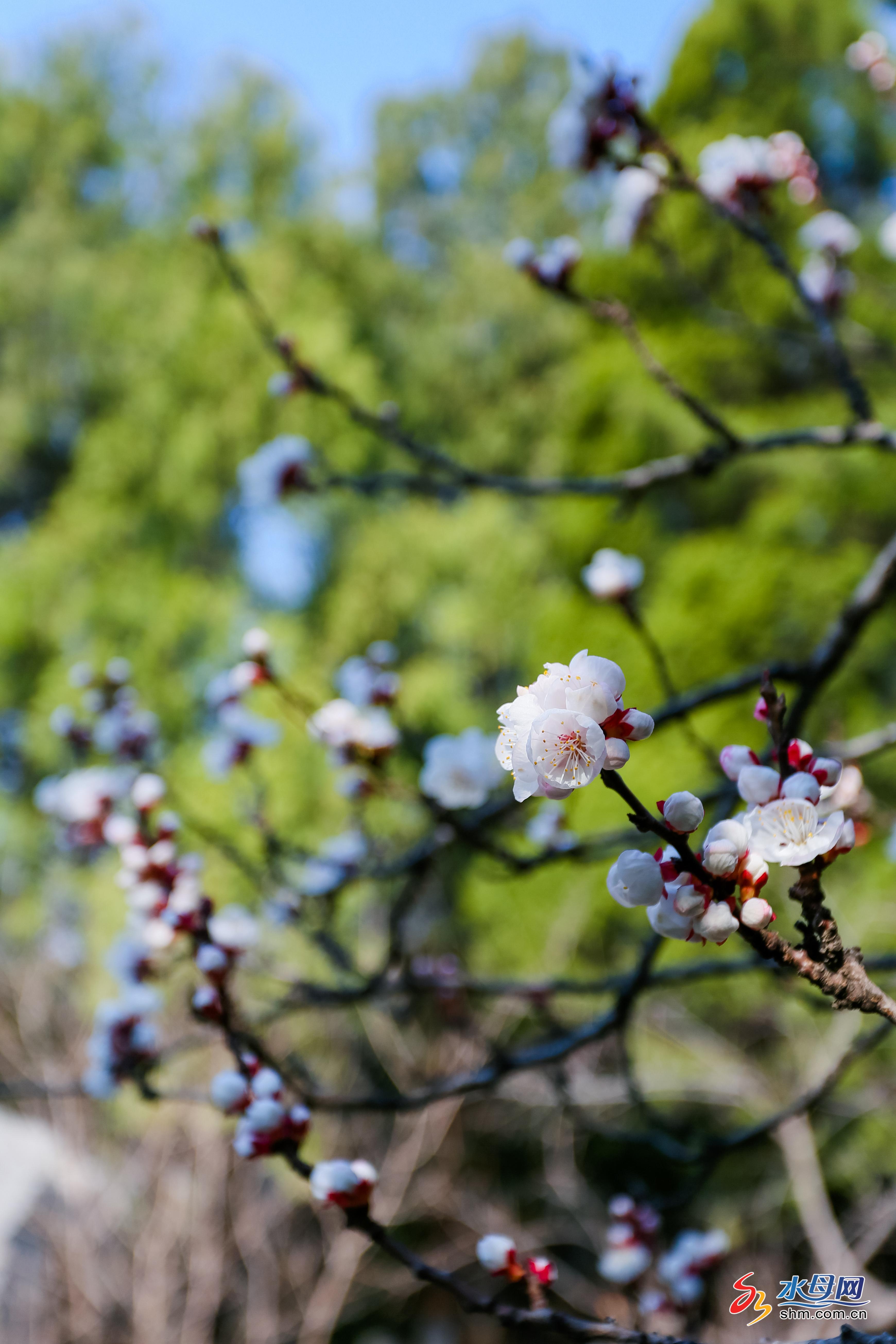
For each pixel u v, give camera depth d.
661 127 8.77
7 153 14.72
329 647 9.74
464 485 2.55
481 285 14.20
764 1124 2.19
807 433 2.30
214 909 1.94
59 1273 5.84
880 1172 6.09
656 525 8.16
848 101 8.58
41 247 13.65
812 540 7.62
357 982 3.35
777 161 2.68
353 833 2.64
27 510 14.21
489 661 10.06
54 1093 2.08
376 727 2.20
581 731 0.92
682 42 8.93
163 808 2.59
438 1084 3.14
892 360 3.13
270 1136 1.48
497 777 2.39
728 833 1.00
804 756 1.07
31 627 10.18
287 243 12.34
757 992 6.09
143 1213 6.20
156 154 15.44
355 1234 6.20
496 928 7.34
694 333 7.93
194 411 10.59
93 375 12.84
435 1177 6.83
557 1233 7.11
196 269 11.71
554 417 12.57
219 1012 1.74
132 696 2.72
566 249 2.42
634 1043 6.33
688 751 6.59
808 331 7.67
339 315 11.66
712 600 7.22
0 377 13.70
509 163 17.84
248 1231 6.30
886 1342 1.01
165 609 9.62
